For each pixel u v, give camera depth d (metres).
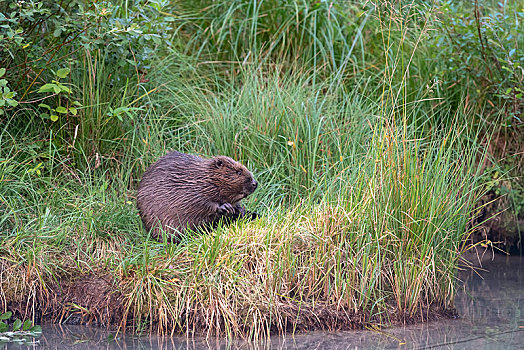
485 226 13.03
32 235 9.41
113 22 11.30
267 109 12.20
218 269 8.72
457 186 10.02
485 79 12.98
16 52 11.19
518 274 11.48
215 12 15.30
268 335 8.18
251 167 11.61
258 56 14.70
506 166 12.96
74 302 8.93
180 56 13.83
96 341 8.06
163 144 11.80
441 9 12.70
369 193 9.10
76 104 10.86
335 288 8.74
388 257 9.09
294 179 11.44
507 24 12.68
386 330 8.48
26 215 9.94
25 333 8.35
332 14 14.62
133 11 11.64
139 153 11.73
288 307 8.54
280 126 12.05
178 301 8.51
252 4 15.16
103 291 8.90
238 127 12.13
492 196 13.00
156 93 12.80
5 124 11.48
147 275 8.77
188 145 12.17
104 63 11.92
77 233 9.91
